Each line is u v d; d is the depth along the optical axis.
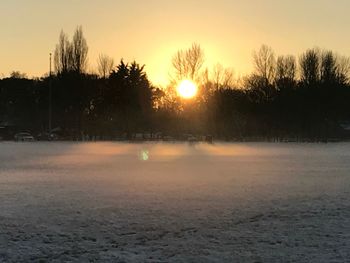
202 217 16.39
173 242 13.04
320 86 109.25
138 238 13.46
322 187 24.41
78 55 105.88
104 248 12.40
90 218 16.14
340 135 107.62
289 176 29.59
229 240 13.28
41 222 15.47
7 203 19.11
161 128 108.12
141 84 110.56
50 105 97.94
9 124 120.19
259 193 22.12
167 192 22.30
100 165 37.31
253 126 107.69
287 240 13.29
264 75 113.06
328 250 12.22
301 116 108.50
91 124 105.88
